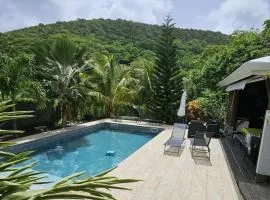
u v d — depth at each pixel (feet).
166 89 51.75
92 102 47.24
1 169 3.18
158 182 17.12
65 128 38.70
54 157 29.04
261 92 39.73
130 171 19.15
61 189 2.82
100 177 3.09
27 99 31.60
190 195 15.33
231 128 37.42
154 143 29.22
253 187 16.88
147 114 54.03
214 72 56.18
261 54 48.01
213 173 19.58
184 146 28.22
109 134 42.47
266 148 17.53
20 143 26.86
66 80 38.63
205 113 45.37
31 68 32.24
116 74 54.24
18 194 2.69
